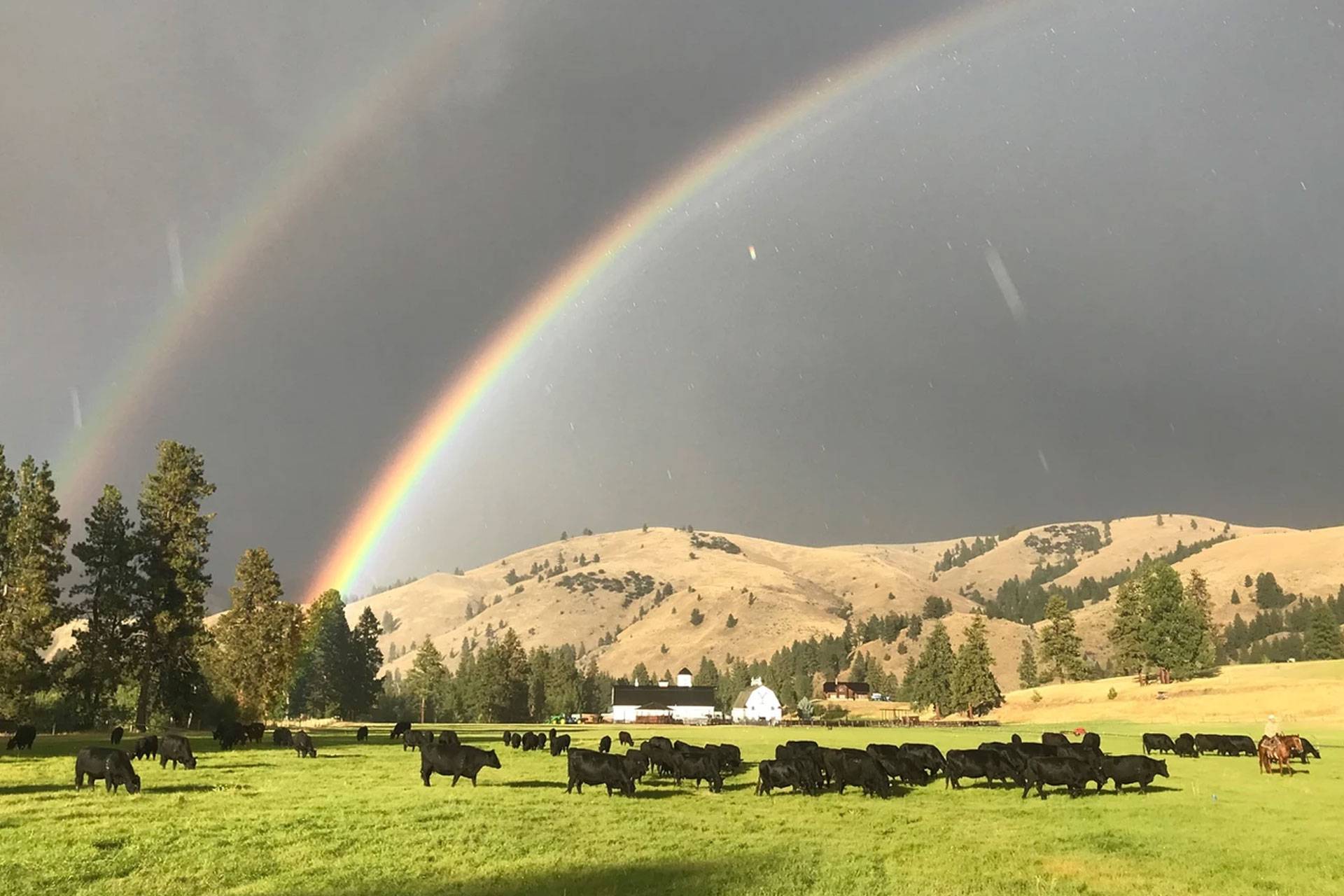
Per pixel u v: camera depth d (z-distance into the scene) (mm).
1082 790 33281
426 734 56875
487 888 17719
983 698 132250
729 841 22938
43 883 17781
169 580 84875
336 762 45281
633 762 34031
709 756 34562
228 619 101750
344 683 152375
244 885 17922
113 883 17812
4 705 71750
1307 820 27172
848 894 17828
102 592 84500
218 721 99312
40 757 46344
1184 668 126375
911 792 33750
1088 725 95438
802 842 22859
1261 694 99312
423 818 25719
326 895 17250
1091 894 18188
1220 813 28312
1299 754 46938
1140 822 26641
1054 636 170625
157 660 85562
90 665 81938
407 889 17609
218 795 30297
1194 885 18891
